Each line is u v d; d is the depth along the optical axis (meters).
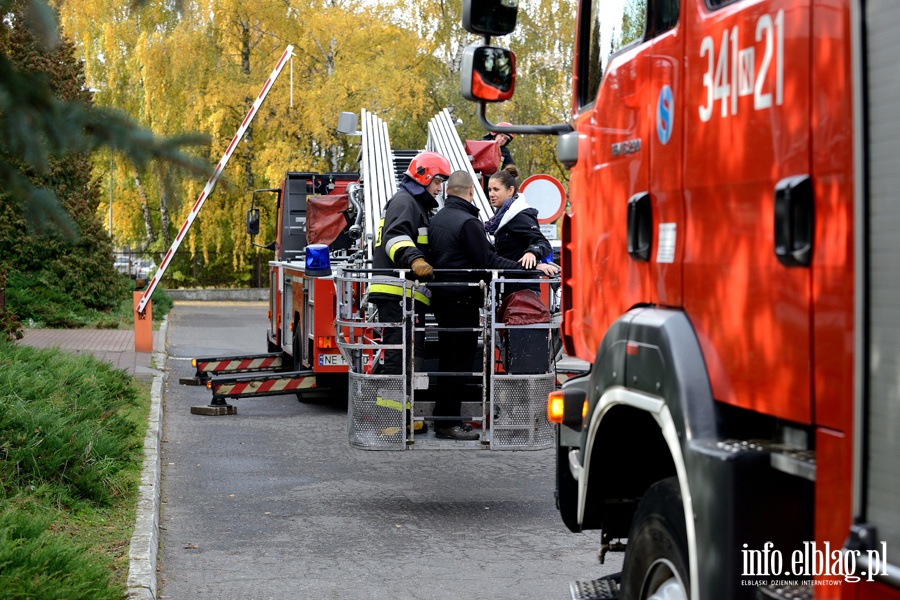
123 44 82.06
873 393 5.16
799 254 5.96
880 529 5.10
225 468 20.73
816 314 5.86
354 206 31.38
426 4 89.25
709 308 7.14
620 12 9.30
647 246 8.24
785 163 6.21
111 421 20.95
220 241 90.50
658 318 7.67
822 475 5.72
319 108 81.62
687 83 7.56
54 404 19.97
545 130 10.45
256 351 44.22
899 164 5.00
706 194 7.23
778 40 6.32
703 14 7.34
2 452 16.22
